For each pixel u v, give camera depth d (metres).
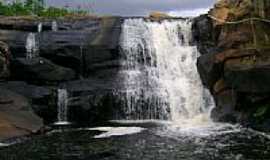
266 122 23.91
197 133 23.16
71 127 26.41
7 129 23.39
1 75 29.52
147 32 33.06
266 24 25.66
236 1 28.70
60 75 30.61
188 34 33.19
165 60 32.59
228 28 27.62
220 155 18.62
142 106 30.03
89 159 18.50
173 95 30.41
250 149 19.50
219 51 27.47
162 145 20.58
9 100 26.42
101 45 31.78
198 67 29.97
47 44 31.61
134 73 31.22
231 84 26.08
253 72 24.59
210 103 29.14
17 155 19.38
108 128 25.50
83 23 33.53
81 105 28.84
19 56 31.59
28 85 29.81
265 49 25.00
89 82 30.44
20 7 51.31
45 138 22.83
